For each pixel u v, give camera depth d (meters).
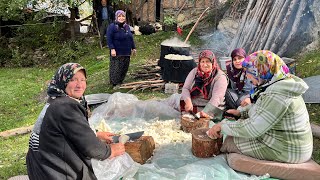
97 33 12.29
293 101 2.86
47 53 11.66
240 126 3.03
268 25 7.09
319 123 4.29
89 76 8.61
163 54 6.53
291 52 6.89
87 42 11.74
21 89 8.26
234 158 3.10
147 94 6.20
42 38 12.14
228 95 4.54
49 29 12.08
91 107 5.63
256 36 7.30
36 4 11.37
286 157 2.98
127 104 4.78
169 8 12.05
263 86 2.98
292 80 2.87
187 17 11.70
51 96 2.42
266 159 3.06
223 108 4.30
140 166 3.10
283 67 2.89
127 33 6.73
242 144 3.16
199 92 4.45
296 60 6.55
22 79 9.38
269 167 2.98
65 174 2.30
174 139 3.80
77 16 12.18
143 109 4.70
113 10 11.79
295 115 2.89
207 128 3.62
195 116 4.02
